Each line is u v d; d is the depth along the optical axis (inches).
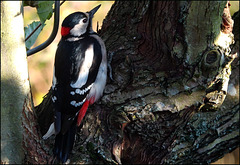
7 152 220.5
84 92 255.8
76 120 250.8
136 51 262.1
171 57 243.3
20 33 205.5
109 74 258.4
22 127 221.5
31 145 228.4
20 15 202.4
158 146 257.0
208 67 231.0
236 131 261.3
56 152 234.8
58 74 265.7
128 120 245.4
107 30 295.0
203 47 229.3
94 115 251.4
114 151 246.7
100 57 267.3
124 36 274.5
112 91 251.9
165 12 238.4
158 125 248.1
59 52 274.8
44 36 430.6
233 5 370.6
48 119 257.6
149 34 256.7
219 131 257.1
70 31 281.6
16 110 216.5
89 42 276.1
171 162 259.4
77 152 245.4
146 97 245.1
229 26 233.6
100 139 247.4
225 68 234.5
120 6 293.0
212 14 218.4
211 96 241.4
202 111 254.2
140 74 250.2
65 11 439.2
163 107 241.8
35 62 442.9
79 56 267.4
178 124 249.0
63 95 258.1
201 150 260.2
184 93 241.9
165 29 240.8
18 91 214.1
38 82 441.7
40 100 436.8
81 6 443.2
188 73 237.3
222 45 230.1
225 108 260.5
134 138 257.1
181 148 256.8
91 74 259.8
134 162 265.6
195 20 223.6
